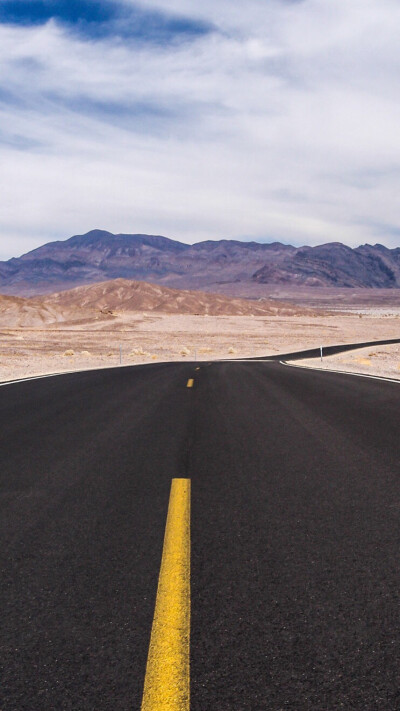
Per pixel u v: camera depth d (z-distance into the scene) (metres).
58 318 134.25
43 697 2.31
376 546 4.02
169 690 2.34
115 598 3.23
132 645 2.71
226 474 6.21
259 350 58.19
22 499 5.36
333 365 29.02
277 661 2.55
